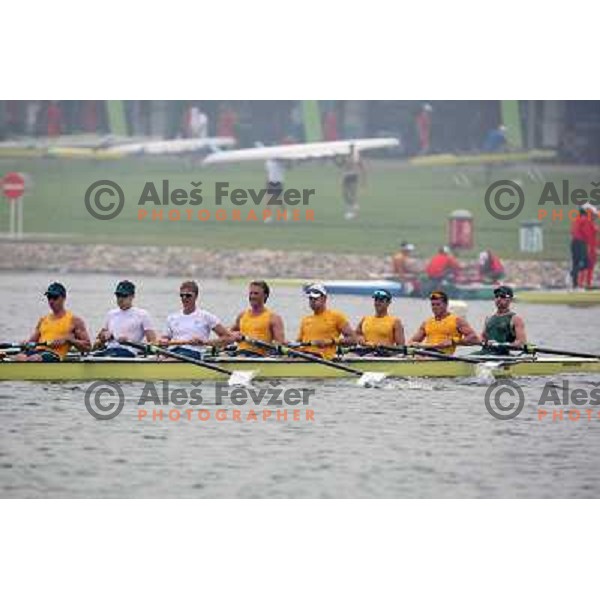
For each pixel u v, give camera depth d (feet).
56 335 349.82
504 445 299.17
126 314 353.72
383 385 357.20
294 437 302.45
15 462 278.46
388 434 307.37
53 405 327.06
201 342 352.90
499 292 371.35
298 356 355.15
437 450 293.84
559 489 266.36
